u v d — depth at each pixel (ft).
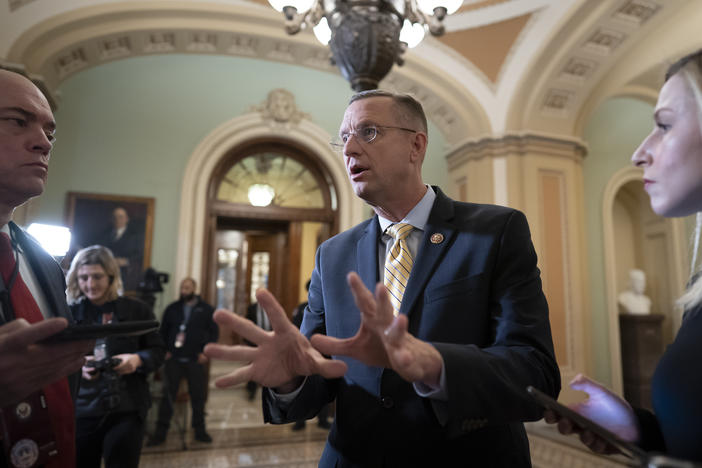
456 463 3.70
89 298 8.39
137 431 7.84
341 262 4.76
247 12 18.63
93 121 21.62
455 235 4.27
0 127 3.64
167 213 22.03
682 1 16.53
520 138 20.93
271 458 14.23
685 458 2.46
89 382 7.64
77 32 17.24
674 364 2.64
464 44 20.58
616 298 25.72
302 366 3.07
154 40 19.12
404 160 4.39
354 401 4.12
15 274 3.98
